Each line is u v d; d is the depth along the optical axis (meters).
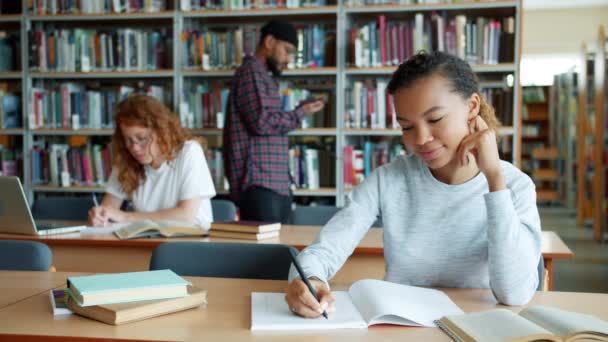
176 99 4.41
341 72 4.26
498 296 1.40
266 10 4.29
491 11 4.28
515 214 1.39
